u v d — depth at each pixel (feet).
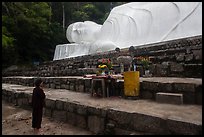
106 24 53.21
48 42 77.25
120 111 13.26
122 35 47.83
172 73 22.34
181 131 10.53
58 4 89.20
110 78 19.67
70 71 36.47
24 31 65.87
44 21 70.49
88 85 23.94
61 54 60.75
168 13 41.93
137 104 15.48
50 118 19.15
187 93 15.38
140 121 12.19
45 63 59.31
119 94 19.99
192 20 38.06
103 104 15.98
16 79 41.39
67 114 17.54
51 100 19.49
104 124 14.14
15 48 64.23
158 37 40.98
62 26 88.89
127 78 18.07
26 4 67.05
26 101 24.79
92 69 32.30
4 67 61.87
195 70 20.27
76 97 20.21
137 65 26.81
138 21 46.34
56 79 30.22
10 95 28.91
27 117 20.38
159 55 29.43
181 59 23.85
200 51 22.04
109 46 45.65
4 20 59.06
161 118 11.33
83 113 15.84
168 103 15.43
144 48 34.24
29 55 71.72
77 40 64.08
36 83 16.25
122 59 24.70
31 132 15.43
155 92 17.24
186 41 29.73
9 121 19.13
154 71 24.13
